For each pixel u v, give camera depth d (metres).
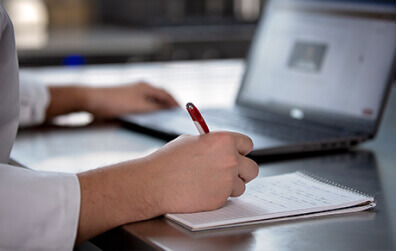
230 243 0.56
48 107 1.23
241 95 1.30
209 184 0.65
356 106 1.05
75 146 1.00
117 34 3.50
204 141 0.67
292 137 0.99
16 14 3.79
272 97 1.22
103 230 0.63
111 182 0.64
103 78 2.62
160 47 3.42
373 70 1.04
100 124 1.23
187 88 2.60
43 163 0.87
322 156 0.95
